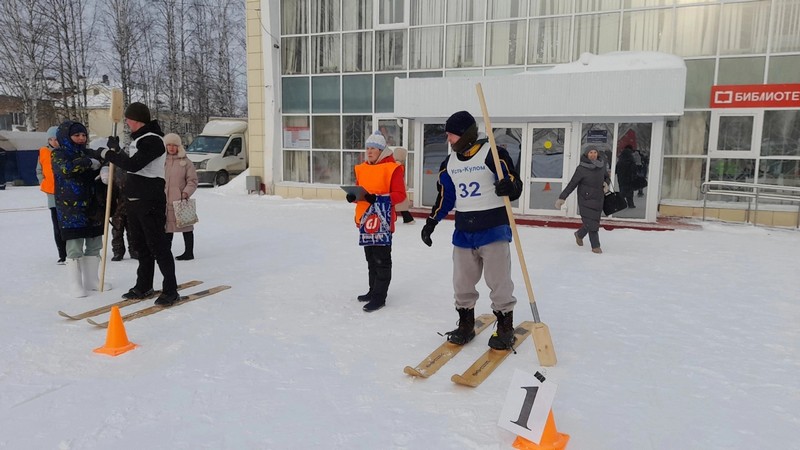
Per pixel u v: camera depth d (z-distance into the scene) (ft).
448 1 39.60
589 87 30.04
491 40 38.78
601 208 22.80
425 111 34.42
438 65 40.50
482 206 11.32
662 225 29.84
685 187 34.50
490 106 32.55
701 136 33.83
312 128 45.62
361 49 42.86
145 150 13.91
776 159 32.32
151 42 92.79
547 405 7.92
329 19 43.62
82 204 15.99
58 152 15.61
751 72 32.55
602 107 29.91
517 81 31.68
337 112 44.45
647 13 34.50
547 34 37.22
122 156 13.87
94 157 14.67
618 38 35.42
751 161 32.86
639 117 30.30
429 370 10.81
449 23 39.75
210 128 61.05
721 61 33.04
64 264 20.58
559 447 7.96
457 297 12.10
